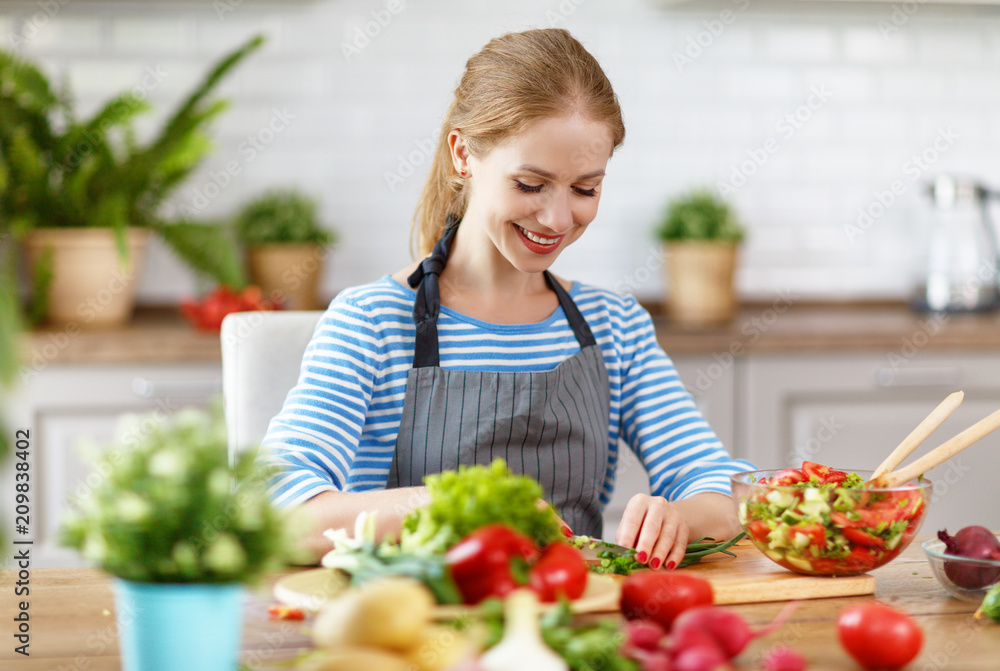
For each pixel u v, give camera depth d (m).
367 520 1.03
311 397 1.39
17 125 2.61
